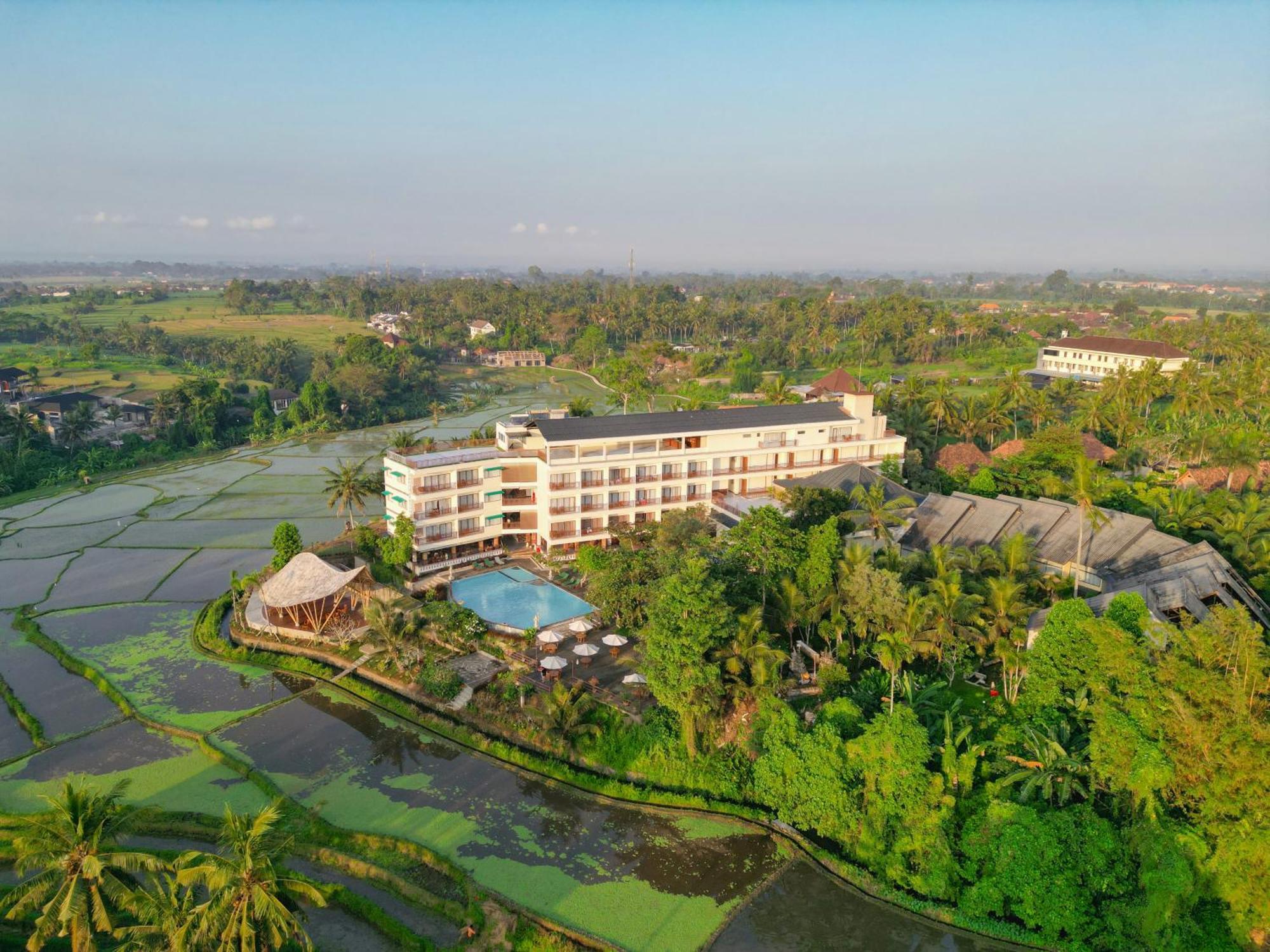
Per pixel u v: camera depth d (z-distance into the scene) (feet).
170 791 195.11
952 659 215.10
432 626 254.47
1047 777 164.04
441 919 159.84
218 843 176.65
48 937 139.95
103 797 135.74
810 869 174.29
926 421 458.09
